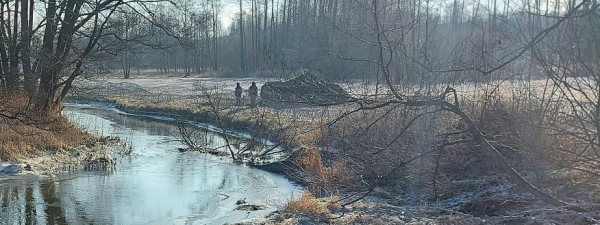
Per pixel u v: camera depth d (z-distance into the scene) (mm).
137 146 19547
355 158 11781
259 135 18953
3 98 16547
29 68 18062
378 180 7656
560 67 5703
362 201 10344
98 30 19406
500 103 8852
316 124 12734
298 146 15539
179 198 11969
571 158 7254
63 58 18938
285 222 9297
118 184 13289
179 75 70500
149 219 10234
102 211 10781
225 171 15203
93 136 19891
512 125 8031
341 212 9641
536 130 7449
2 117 16266
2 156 14578
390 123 11641
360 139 11539
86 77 20203
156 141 20953
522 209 8461
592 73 5387
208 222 9969
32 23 19688
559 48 5574
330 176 12031
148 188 12906
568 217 7434
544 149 6875
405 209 9555
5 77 17344
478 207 9359
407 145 11180
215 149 18406
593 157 7141
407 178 11141
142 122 28219
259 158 16609
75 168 15062
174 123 27578
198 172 15031
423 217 8938
